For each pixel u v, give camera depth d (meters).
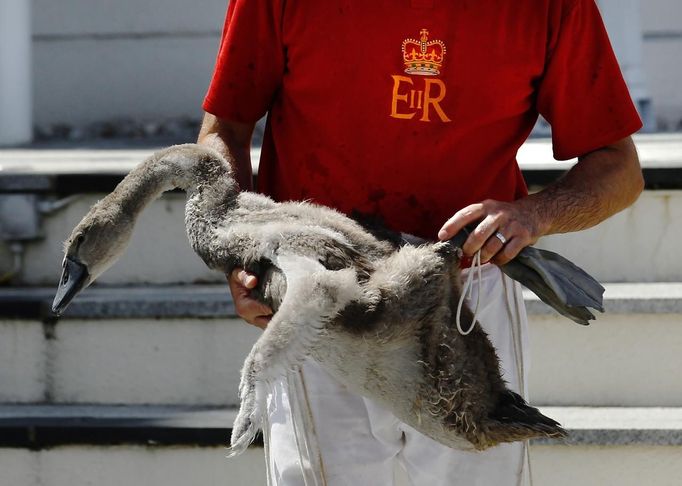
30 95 12.61
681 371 7.98
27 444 7.85
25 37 12.38
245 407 3.95
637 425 7.55
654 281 8.52
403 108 5.15
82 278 5.22
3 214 8.70
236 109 5.53
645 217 8.45
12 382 8.34
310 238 4.49
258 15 5.32
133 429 7.76
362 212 5.26
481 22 5.11
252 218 4.81
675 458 7.53
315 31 5.17
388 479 5.55
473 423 4.54
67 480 7.89
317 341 4.18
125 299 8.21
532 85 5.35
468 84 5.14
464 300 4.73
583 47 5.34
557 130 5.54
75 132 13.47
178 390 8.25
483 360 4.65
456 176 5.27
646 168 8.39
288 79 5.34
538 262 4.72
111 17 13.37
